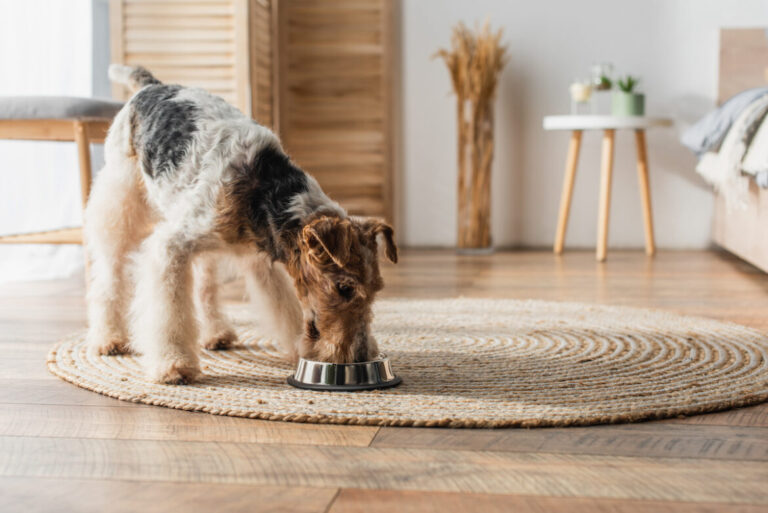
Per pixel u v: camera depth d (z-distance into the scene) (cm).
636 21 472
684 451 134
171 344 180
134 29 387
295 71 486
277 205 171
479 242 470
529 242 495
